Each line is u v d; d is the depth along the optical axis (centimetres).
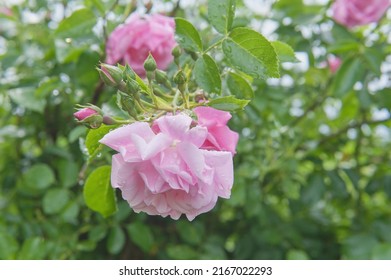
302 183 69
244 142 62
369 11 66
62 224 63
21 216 65
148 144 33
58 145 69
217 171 35
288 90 71
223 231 72
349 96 71
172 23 52
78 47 59
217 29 41
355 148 73
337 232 73
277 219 68
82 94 63
